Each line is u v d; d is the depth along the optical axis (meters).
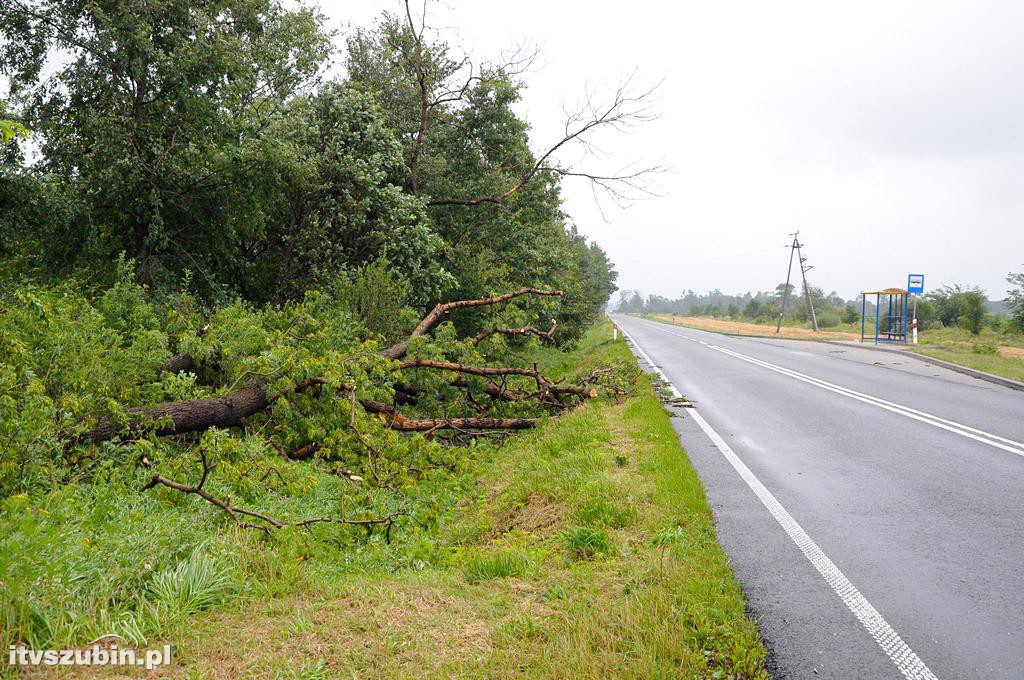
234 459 7.28
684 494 6.74
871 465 8.19
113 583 4.14
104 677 3.31
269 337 10.31
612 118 18.88
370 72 22.89
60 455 6.42
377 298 14.03
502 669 3.68
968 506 6.51
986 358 22.41
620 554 5.43
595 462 8.09
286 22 17.48
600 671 3.65
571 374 20.72
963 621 4.23
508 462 9.74
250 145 14.82
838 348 30.48
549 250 26.36
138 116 14.44
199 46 14.58
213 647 3.71
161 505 6.02
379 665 3.67
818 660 3.81
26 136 4.66
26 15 13.75
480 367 13.32
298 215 16.95
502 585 5.05
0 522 4.21
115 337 8.66
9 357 6.52
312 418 9.55
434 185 21.09
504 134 22.59
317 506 7.24
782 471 8.00
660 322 93.56
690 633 4.01
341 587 4.74
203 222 15.35
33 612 3.61
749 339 40.19
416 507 7.46
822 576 4.94
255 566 4.84
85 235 13.97
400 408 12.62
